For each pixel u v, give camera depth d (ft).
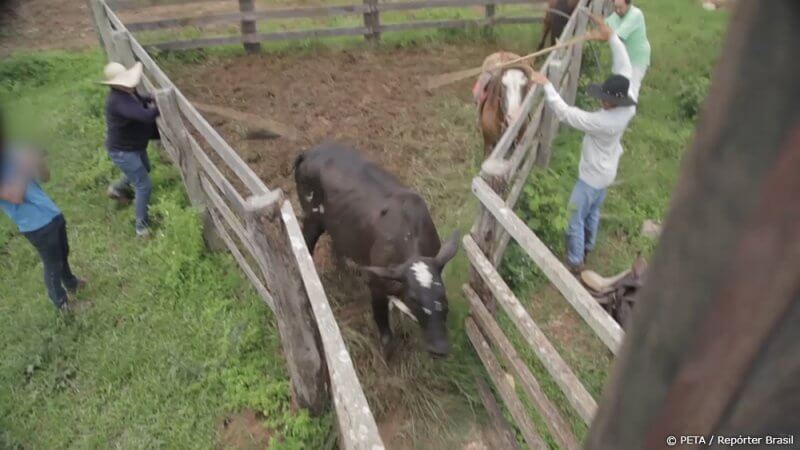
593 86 15.17
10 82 26.03
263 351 14.70
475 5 31.40
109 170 20.92
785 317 1.45
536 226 17.66
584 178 16.03
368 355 14.51
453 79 24.97
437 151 22.20
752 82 1.26
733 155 1.34
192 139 16.89
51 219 14.62
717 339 1.56
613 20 21.65
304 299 11.49
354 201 14.37
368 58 30.01
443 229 18.24
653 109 24.85
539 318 15.80
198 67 29.17
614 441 2.03
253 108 25.40
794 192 1.29
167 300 16.31
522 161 18.24
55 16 33.94
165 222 18.31
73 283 16.40
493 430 13.21
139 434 13.15
